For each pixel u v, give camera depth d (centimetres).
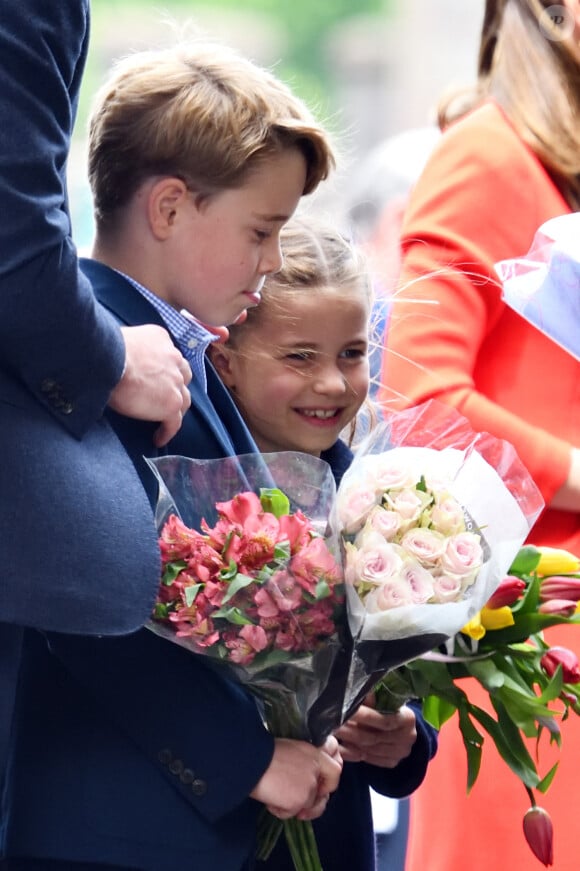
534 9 807
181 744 579
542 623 623
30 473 541
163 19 770
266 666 577
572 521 786
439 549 569
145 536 552
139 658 583
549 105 808
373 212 1284
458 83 875
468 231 799
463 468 598
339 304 682
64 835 575
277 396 684
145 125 610
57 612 534
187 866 575
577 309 749
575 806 771
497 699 629
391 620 562
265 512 586
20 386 554
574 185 819
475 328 795
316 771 592
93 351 550
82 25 556
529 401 799
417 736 677
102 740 585
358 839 676
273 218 614
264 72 642
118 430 591
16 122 534
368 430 765
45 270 538
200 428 628
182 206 608
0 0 534
